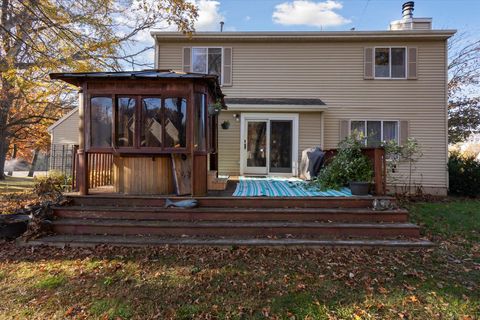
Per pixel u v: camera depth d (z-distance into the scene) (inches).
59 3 351.6
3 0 331.3
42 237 191.6
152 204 219.8
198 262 162.7
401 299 127.2
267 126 415.2
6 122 542.3
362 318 114.6
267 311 119.0
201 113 237.5
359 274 149.4
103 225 199.6
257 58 438.3
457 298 128.5
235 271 152.3
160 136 226.7
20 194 391.2
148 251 177.3
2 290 134.5
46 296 129.5
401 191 422.3
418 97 428.5
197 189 231.1
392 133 431.5
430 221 252.2
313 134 413.7
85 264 160.4
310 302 125.3
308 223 204.1
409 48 427.5
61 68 382.0
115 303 124.1
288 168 414.0
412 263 163.0
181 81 224.5
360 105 432.1
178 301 126.0
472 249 187.2
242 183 313.7
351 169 267.3
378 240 189.5
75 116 617.0
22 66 387.5
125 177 236.1
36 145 890.7
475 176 403.2
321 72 435.2
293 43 437.1
